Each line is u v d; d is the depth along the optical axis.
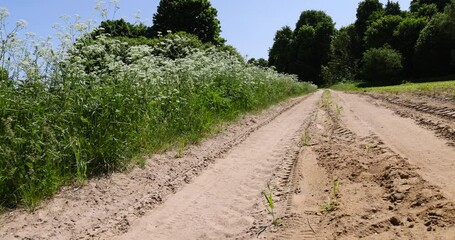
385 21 72.62
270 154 9.60
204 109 12.25
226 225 5.63
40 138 6.66
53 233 5.40
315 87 68.00
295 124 14.70
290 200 6.19
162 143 9.71
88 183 7.11
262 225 5.44
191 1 46.25
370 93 30.69
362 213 5.29
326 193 6.36
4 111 6.44
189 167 8.45
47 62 7.40
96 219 5.86
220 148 10.20
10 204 6.14
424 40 58.03
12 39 6.84
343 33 89.12
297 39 103.94
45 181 6.39
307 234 4.94
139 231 5.54
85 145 7.50
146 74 9.91
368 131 11.53
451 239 4.15
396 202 5.50
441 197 5.20
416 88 25.06
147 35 43.62
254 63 23.83
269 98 21.70
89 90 7.89
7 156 6.12
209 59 15.55
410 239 4.34
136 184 7.29
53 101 7.27
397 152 8.27
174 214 6.09
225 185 7.38
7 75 6.92
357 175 7.04
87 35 8.38
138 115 9.04
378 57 62.25
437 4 76.44
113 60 8.84
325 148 9.56
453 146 8.63
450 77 50.84
